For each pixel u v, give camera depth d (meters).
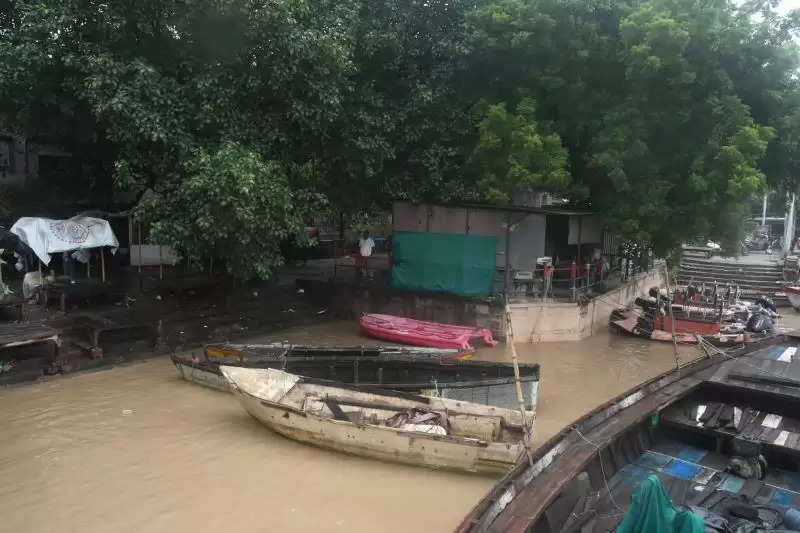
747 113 15.05
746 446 7.43
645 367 14.34
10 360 12.60
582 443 7.12
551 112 17.33
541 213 16.14
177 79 14.09
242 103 14.60
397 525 7.25
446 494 7.99
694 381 9.38
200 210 12.50
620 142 15.24
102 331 13.62
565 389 12.62
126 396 11.47
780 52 14.98
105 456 8.94
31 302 15.80
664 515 4.87
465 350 13.45
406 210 18.42
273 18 12.89
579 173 17.94
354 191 18.72
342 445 8.93
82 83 13.59
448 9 16.86
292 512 7.50
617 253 21.34
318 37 13.50
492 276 16.75
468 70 17.39
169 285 17.30
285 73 13.74
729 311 18.06
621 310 18.67
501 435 8.94
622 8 15.68
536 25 15.44
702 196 15.39
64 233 15.34
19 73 13.13
